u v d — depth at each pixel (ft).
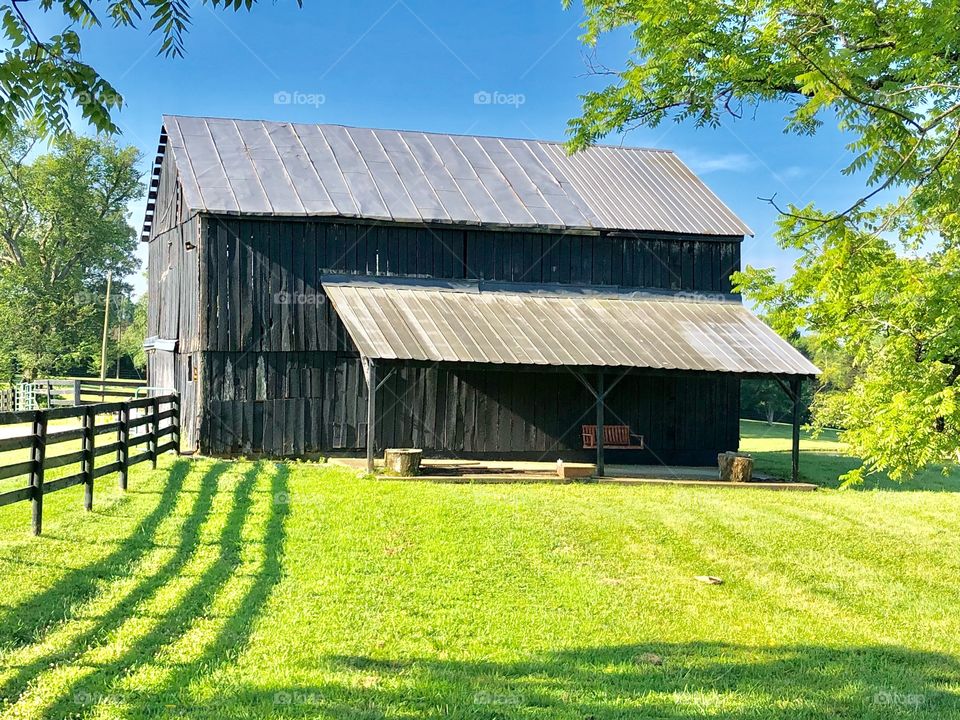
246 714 23.41
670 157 103.14
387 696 25.58
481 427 80.59
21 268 184.75
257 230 76.28
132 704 23.75
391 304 76.18
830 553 49.16
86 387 172.86
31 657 26.45
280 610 33.40
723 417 87.20
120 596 32.83
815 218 34.81
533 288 83.41
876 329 33.60
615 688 27.76
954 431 31.76
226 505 50.44
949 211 36.78
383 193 82.89
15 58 19.99
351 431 77.87
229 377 74.64
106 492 51.26
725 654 32.30
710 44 41.78
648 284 86.89
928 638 35.86
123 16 20.76
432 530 48.39
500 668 29.25
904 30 33.35
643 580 42.06
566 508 56.18
